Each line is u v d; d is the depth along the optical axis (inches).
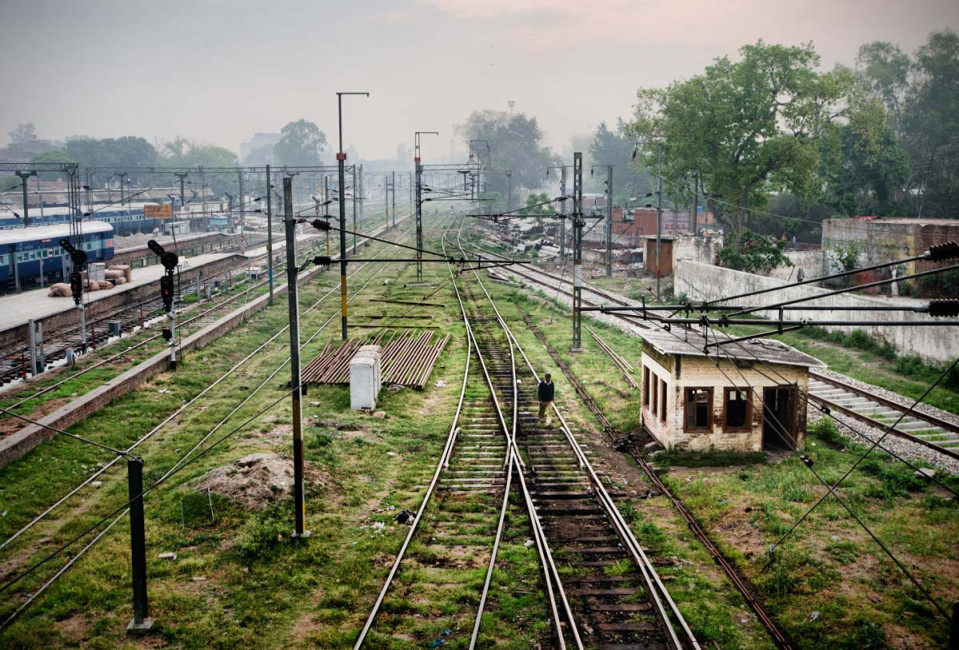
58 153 4859.7
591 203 3895.2
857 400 950.4
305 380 1058.1
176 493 633.6
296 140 6565.0
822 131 2097.7
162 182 5359.3
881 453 746.8
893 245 1684.3
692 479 701.3
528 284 2108.8
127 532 588.4
